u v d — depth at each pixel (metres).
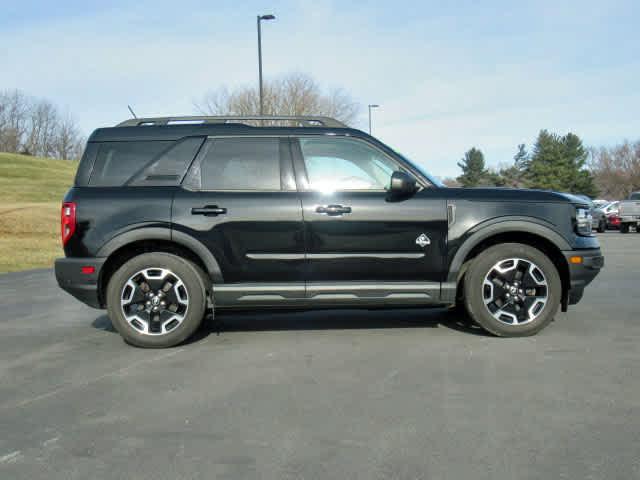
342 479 2.60
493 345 4.86
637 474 2.59
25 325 6.18
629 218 24.73
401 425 3.19
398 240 5.01
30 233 22.28
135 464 2.79
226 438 3.07
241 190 5.06
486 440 2.97
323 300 5.04
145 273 4.99
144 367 4.45
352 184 5.13
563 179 78.19
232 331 5.63
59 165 64.06
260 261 5.00
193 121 5.34
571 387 3.76
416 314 6.30
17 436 3.15
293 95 38.12
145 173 5.08
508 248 5.03
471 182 96.50
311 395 3.71
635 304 6.70
